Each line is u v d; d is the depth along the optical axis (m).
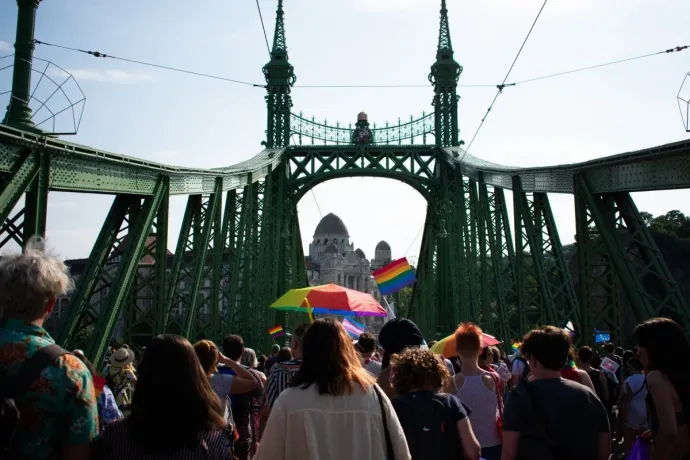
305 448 5.91
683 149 16.22
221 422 5.64
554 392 7.27
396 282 20.95
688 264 57.31
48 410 5.12
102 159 18.12
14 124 14.91
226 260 41.41
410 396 7.54
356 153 54.56
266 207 48.31
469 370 9.52
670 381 7.59
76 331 18.08
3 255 5.67
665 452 7.38
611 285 21.70
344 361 6.10
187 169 25.30
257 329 45.84
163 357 5.52
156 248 22.88
